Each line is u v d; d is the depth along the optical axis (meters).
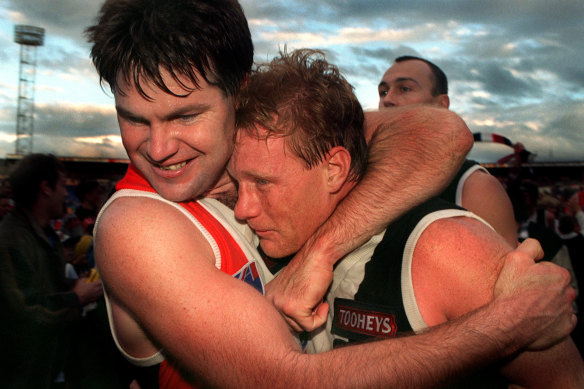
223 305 0.74
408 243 0.92
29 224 1.93
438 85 2.59
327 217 1.01
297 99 0.90
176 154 0.82
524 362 0.88
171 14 0.75
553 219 4.71
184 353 0.76
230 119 0.87
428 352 0.75
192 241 0.83
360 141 1.02
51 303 1.85
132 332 0.90
